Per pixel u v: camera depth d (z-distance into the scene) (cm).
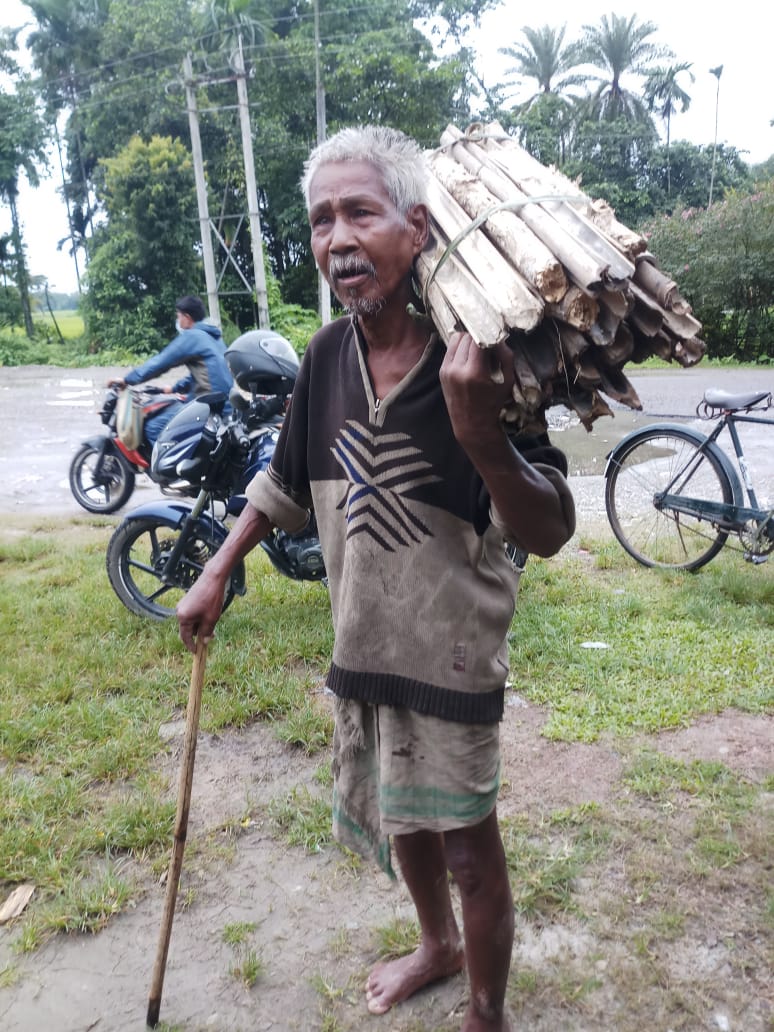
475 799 168
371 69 2580
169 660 379
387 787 171
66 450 976
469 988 208
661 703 332
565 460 157
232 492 411
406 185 147
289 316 2586
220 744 320
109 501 670
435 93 2622
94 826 267
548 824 265
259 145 2652
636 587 453
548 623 401
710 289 1992
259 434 406
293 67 2561
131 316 2739
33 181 3194
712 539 473
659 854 251
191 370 630
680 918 227
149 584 484
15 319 3291
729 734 312
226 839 267
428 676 162
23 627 417
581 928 227
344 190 144
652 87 4309
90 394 1620
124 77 2870
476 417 128
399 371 156
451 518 158
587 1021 200
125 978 216
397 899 241
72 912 234
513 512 143
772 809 269
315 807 279
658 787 279
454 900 241
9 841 260
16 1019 205
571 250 125
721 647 375
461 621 161
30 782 291
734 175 4034
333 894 244
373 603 163
